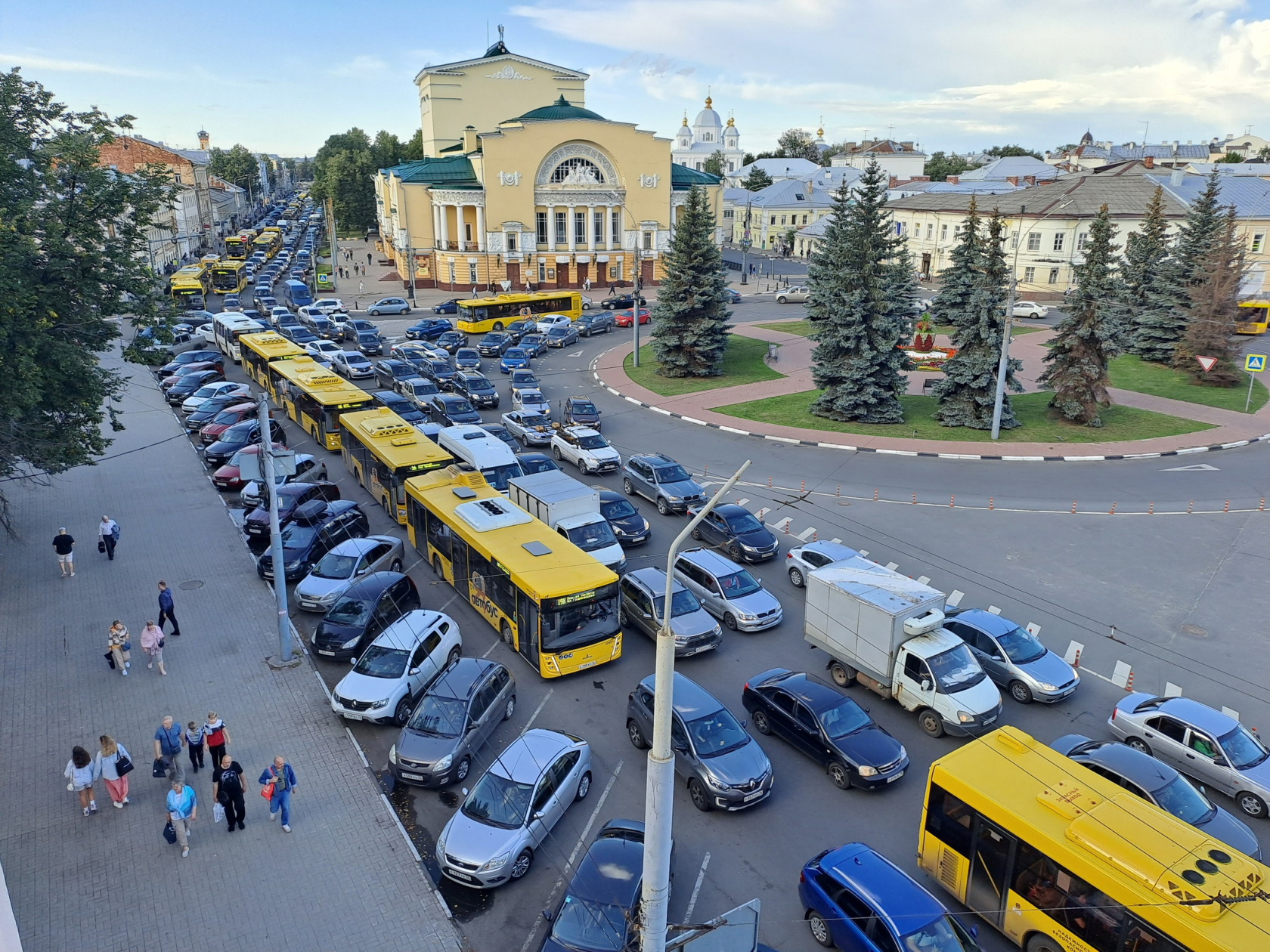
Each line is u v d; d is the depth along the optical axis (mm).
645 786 15906
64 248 22109
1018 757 13258
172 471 33656
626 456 36219
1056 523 28375
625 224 89875
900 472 33719
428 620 19641
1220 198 76562
